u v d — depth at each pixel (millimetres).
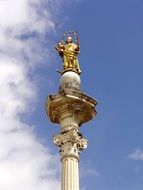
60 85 32688
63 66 33688
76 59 34062
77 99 31531
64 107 31672
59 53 34406
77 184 29406
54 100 31719
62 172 29906
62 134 31031
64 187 29203
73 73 33031
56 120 32625
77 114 31797
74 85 32375
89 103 31938
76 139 30766
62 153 30547
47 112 32531
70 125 31375
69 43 34688
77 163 30281
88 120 32656
